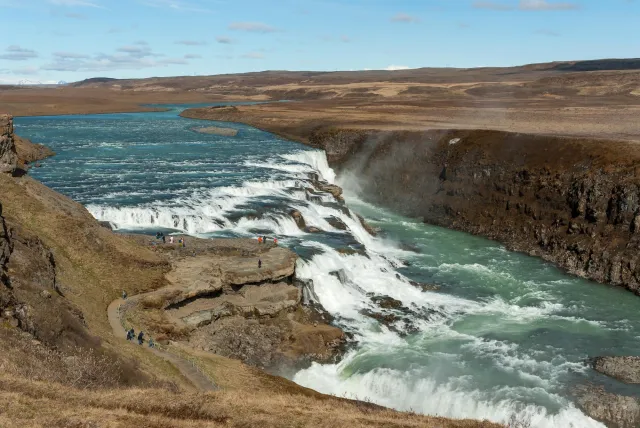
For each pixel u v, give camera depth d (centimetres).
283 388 3167
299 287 4509
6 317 2422
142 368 2794
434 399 3553
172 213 5662
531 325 4572
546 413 3325
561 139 7306
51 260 3647
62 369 2306
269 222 5959
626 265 5509
